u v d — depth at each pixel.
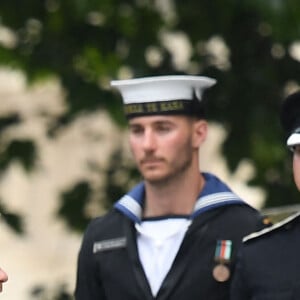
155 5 24.94
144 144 16.58
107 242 16.78
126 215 16.75
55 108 25.91
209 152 27.97
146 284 16.42
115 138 26.14
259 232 15.30
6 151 25.84
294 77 24.56
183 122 16.72
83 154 34.12
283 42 22.84
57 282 26.16
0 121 25.98
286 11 22.55
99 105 24.83
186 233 16.44
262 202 24.48
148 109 16.70
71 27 25.12
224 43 24.70
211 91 24.56
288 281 14.94
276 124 24.38
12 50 25.25
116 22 25.05
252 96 24.50
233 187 26.91
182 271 16.34
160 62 24.77
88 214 25.70
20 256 36.88
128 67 24.72
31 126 26.09
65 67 25.16
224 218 16.47
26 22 25.22
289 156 24.38
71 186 25.86
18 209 25.30
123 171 25.94
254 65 24.61
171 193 16.64
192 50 24.83
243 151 24.48
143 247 16.64
